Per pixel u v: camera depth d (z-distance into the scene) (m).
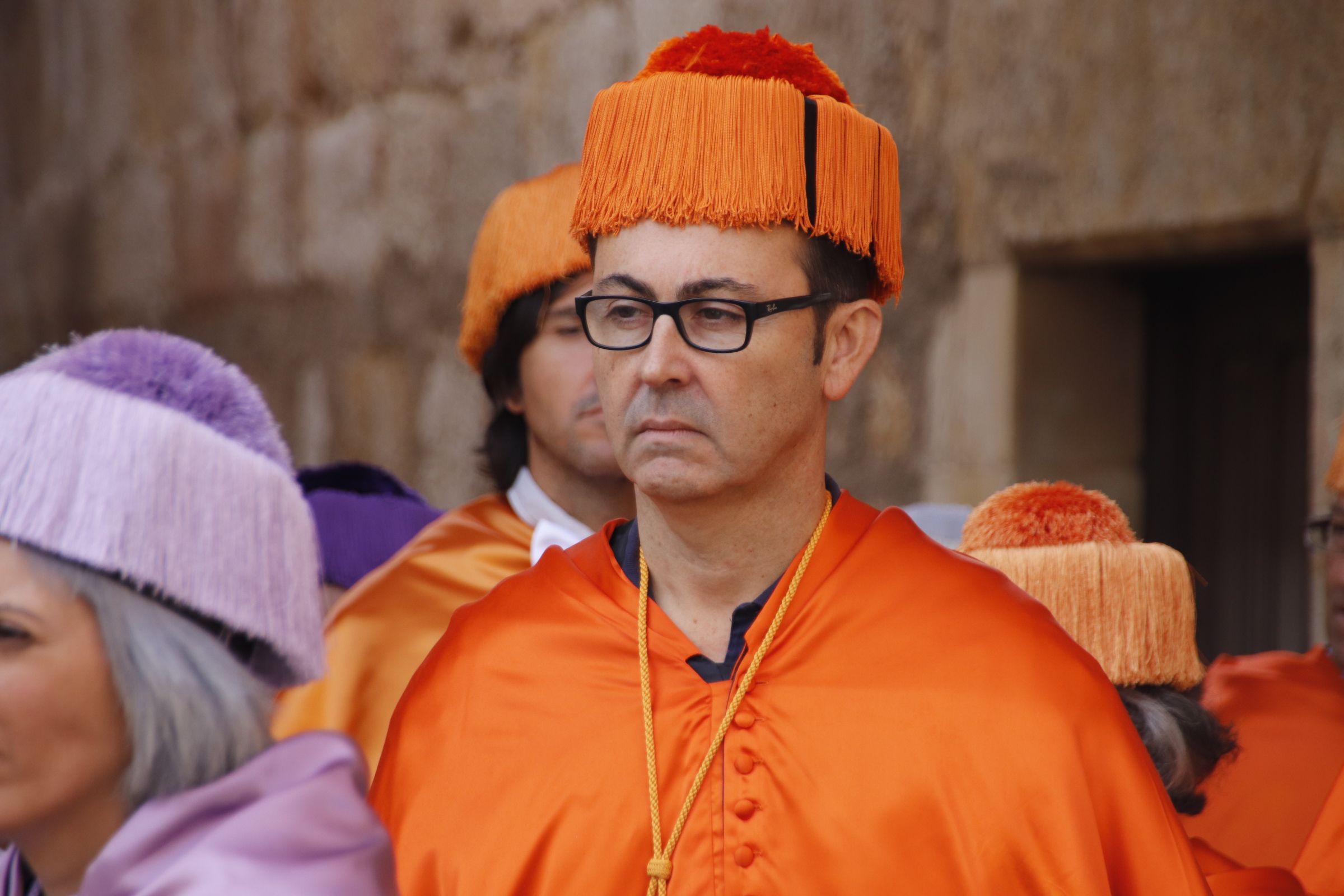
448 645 6.84
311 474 12.55
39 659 4.41
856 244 6.19
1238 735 8.53
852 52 16.08
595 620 6.48
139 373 4.68
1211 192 13.70
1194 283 16.20
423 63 21.98
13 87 35.28
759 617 6.20
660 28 17.25
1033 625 6.16
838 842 5.80
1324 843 7.85
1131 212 14.33
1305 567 15.32
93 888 4.42
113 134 30.72
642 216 5.92
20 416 4.46
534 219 9.82
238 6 26.39
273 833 4.50
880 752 5.89
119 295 30.56
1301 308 15.23
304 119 24.77
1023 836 5.74
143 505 4.45
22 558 4.43
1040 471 15.75
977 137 15.60
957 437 15.90
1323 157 12.88
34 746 4.43
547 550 7.03
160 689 4.50
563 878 6.03
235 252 26.61
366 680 9.68
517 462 10.65
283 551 4.78
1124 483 16.34
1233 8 13.51
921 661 6.03
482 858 6.15
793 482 6.28
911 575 6.29
